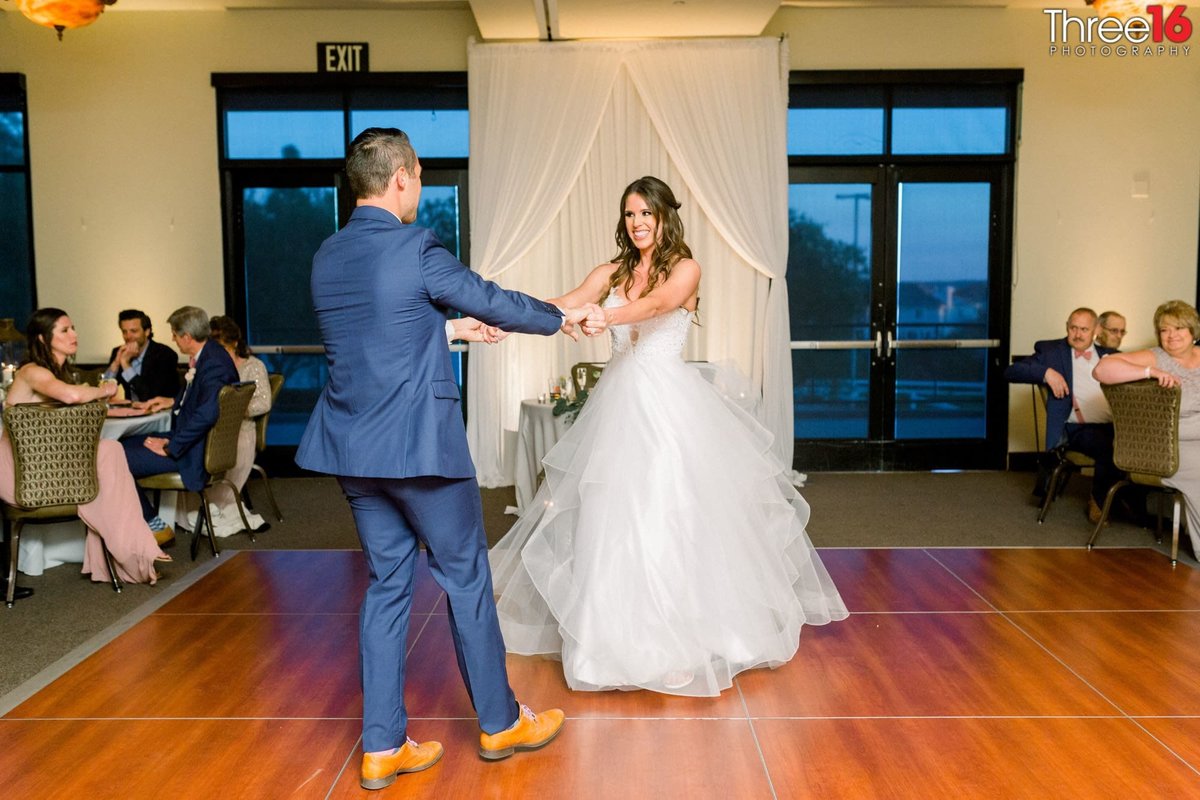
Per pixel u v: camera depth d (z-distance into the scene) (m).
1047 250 7.61
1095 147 7.55
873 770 2.62
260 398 5.92
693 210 7.22
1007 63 7.48
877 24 7.43
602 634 3.02
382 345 2.35
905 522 5.75
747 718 2.94
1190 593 4.20
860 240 7.64
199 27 7.45
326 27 7.45
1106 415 5.71
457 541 2.52
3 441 4.29
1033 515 5.93
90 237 7.59
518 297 2.48
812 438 7.76
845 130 7.55
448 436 2.39
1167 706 3.01
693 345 7.28
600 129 7.21
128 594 4.37
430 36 7.45
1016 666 3.35
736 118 7.06
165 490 5.46
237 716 3.00
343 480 2.47
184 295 7.64
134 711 3.04
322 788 2.54
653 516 3.05
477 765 2.66
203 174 7.56
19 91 7.41
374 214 2.42
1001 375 7.67
